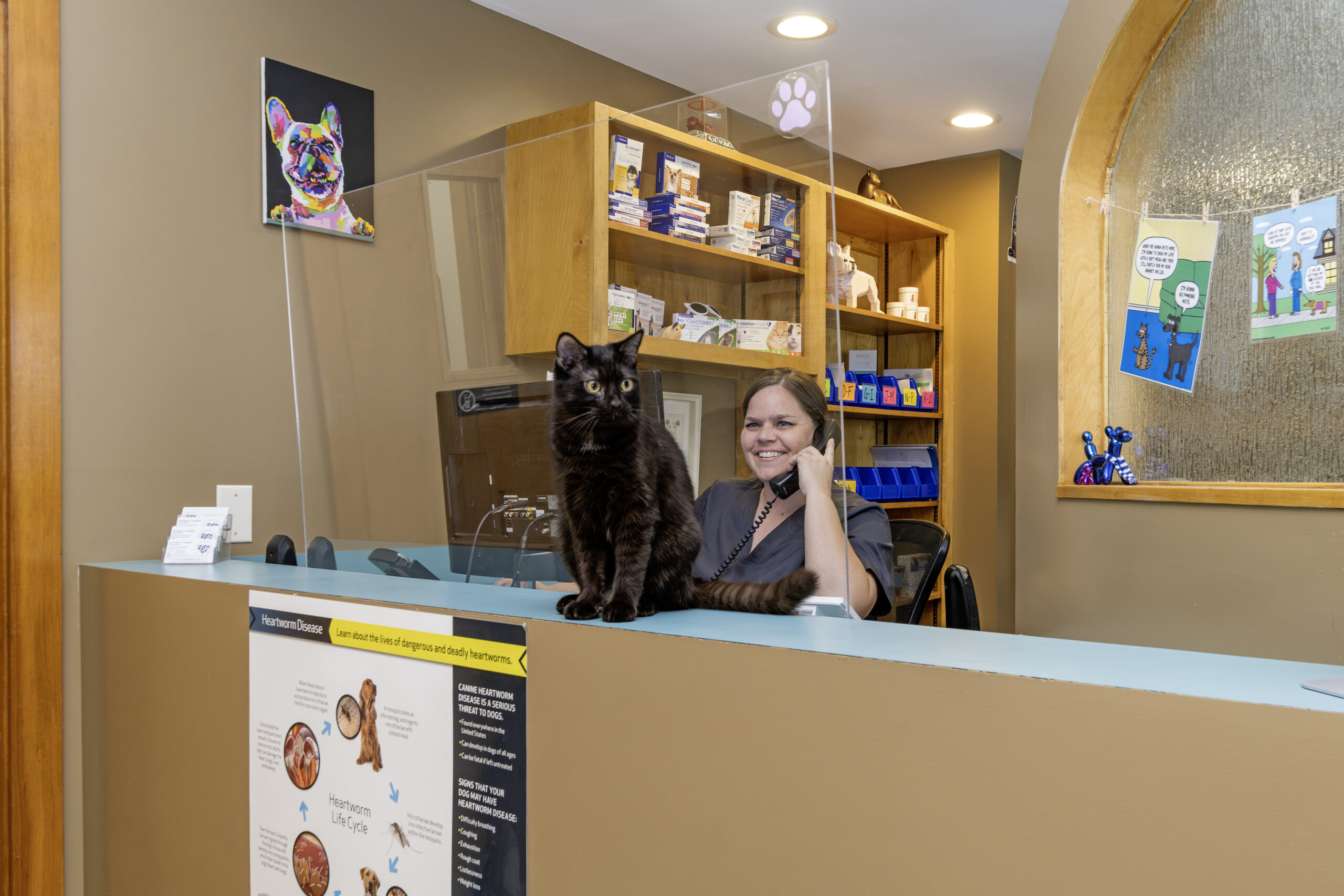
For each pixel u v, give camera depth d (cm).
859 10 287
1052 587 202
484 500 155
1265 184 177
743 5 282
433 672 118
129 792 172
